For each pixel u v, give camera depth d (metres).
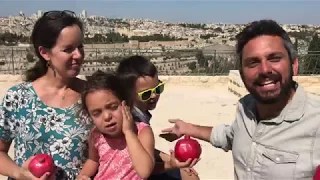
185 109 4.27
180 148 0.97
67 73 1.03
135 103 1.13
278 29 0.85
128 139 0.95
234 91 5.12
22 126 1.04
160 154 1.11
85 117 1.04
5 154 1.06
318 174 0.78
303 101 0.85
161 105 4.44
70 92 1.07
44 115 1.04
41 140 1.03
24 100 1.05
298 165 0.83
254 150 0.89
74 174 1.05
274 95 0.84
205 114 4.07
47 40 1.01
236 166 0.94
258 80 0.85
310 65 5.79
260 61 0.84
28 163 0.96
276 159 0.85
